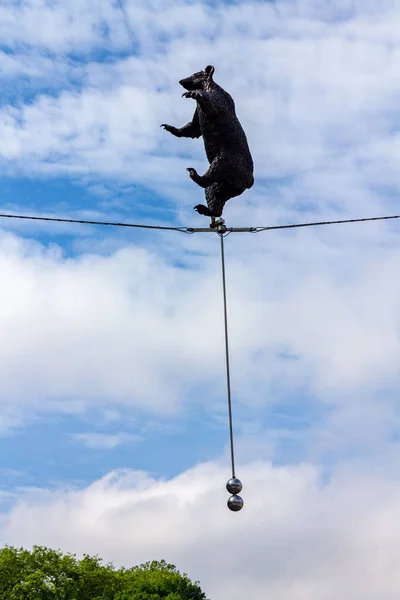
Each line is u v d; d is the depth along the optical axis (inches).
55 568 2888.8
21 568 2874.0
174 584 3604.8
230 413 716.7
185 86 733.9
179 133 765.9
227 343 732.7
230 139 716.7
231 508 674.8
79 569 2913.4
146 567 3944.4
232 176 717.9
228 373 726.5
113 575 3031.5
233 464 711.1
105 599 2974.9
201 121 721.0
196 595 3599.9
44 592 2807.6
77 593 2869.1
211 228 756.0
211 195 740.0
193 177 718.5
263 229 764.6
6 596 2785.4
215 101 708.0
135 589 3309.5
